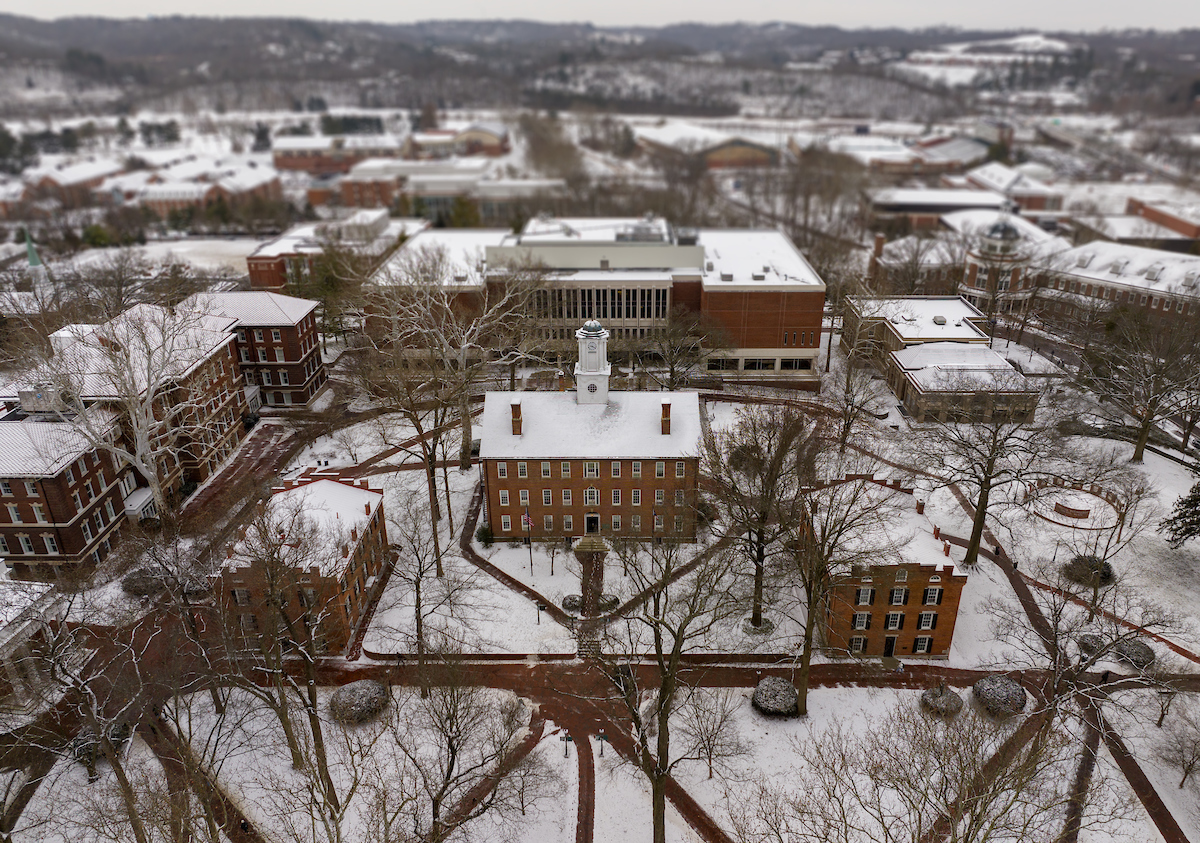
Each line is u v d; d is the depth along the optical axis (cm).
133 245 19162
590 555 7288
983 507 6988
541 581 7094
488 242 13312
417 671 6156
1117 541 7344
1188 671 6041
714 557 7175
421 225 16912
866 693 5944
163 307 8850
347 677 6134
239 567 6019
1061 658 5391
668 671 4919
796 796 5119
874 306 10844
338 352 12331
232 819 5000
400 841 4547
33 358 7625
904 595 6050
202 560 6309
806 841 4806
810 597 5428
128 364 7256
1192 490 7075
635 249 11631
